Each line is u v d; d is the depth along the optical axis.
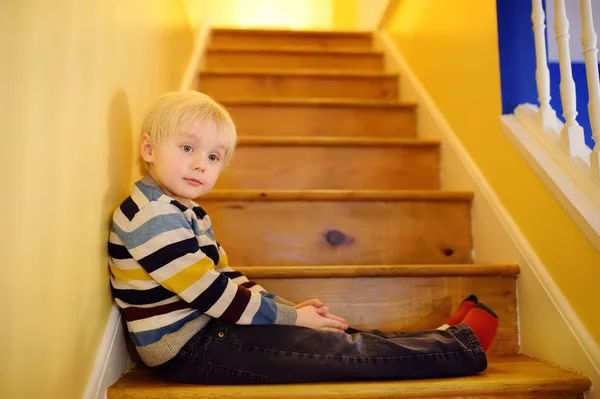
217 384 0.94
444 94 1.88
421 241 1.51
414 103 2.08
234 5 3.53
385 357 0.95
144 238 0.94
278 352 0.95
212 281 0.94
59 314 0.75
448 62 1.85
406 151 1.80
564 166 1.20
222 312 0.95
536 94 1.44
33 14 0.66
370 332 1.06
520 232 1.32
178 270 0.93
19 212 0.62
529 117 1.36
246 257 1.45
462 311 1.15
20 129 0.63
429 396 0.93
